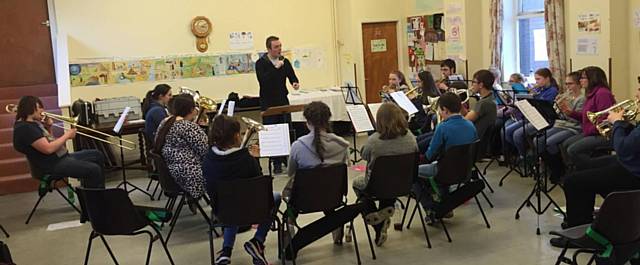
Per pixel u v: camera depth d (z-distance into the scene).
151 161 6.11
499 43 8.13
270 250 4.45
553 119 5.41
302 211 3.95
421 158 5.19
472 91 6.60
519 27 8.28
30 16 8.30
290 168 4.13
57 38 8.11
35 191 6.88
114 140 8.00
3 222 5.64
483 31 8.48
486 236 4.48
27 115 5.46
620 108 4.12
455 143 4.56
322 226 4.09
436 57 9.23
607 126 4.18
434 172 4.55
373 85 9.74
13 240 5.09
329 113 4.12
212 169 3.80
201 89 8.89
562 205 5.07
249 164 3.85
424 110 6.55
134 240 4.87
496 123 6.54
